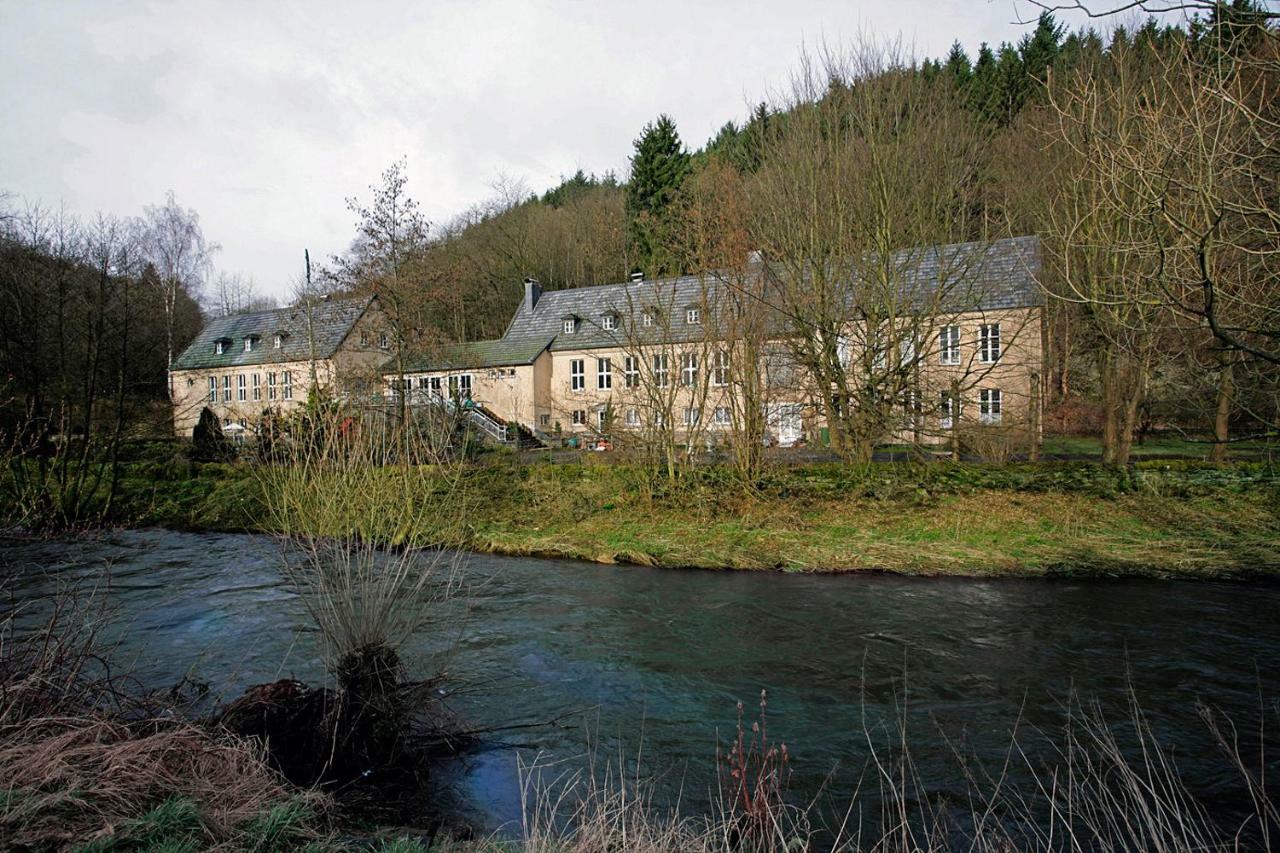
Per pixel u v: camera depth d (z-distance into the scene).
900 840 4.66
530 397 35.59
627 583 12.10
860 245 16.55
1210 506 13.95
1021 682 7.47
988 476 15.36
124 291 19.62
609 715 6.77
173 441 22.62
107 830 3.33
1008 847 4.39
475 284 47.44
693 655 8.45
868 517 15.03
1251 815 4.95
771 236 17.16
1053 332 20.52
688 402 17.55
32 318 18.31
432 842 4.17
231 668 7.72
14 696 4.46
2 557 13.66
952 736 6.25
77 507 17.08
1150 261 6.14
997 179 18.78
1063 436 23.39
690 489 16.25
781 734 6.33
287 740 5.34
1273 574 11.12
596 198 50.91
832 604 10.59
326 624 5.76
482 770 5.64
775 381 16.88
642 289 18.52
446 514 14.88
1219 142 4.37
